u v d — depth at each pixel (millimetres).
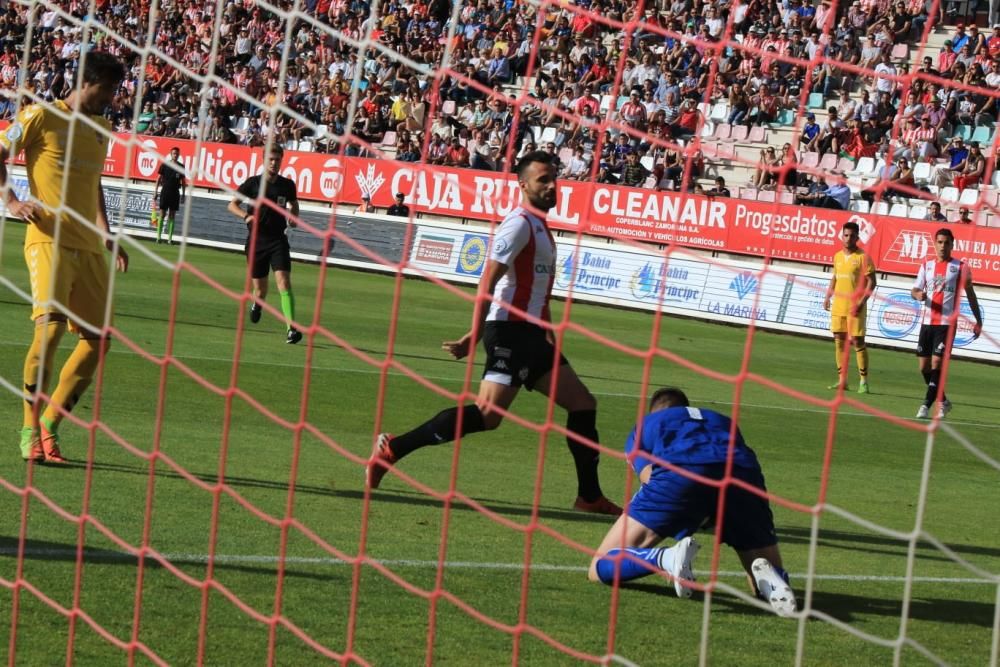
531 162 8648
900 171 30109
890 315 28234
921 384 21641
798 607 7156
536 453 11656
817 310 28406
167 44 32438
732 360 22094
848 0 32375
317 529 7953
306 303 24594
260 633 5895
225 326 19391
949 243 17297
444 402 14133
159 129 39375
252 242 5457
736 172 32219
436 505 9016
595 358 20516
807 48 32438
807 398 4168
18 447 9609
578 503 9117
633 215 32031
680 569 6906
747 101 32531
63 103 8977
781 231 30703
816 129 31734
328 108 34375
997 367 26422
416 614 6391
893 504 10719
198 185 38781
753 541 6961
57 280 8836
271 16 32312
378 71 35000
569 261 32031
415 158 34906
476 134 34625
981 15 33094
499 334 8836
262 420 11883
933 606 7410
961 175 29266
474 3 36125
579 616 6590
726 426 7117
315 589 6656
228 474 9344
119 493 8422
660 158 32094
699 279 30172
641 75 33062
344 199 36062
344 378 15242
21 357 14141
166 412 11758
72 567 6672
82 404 11680
